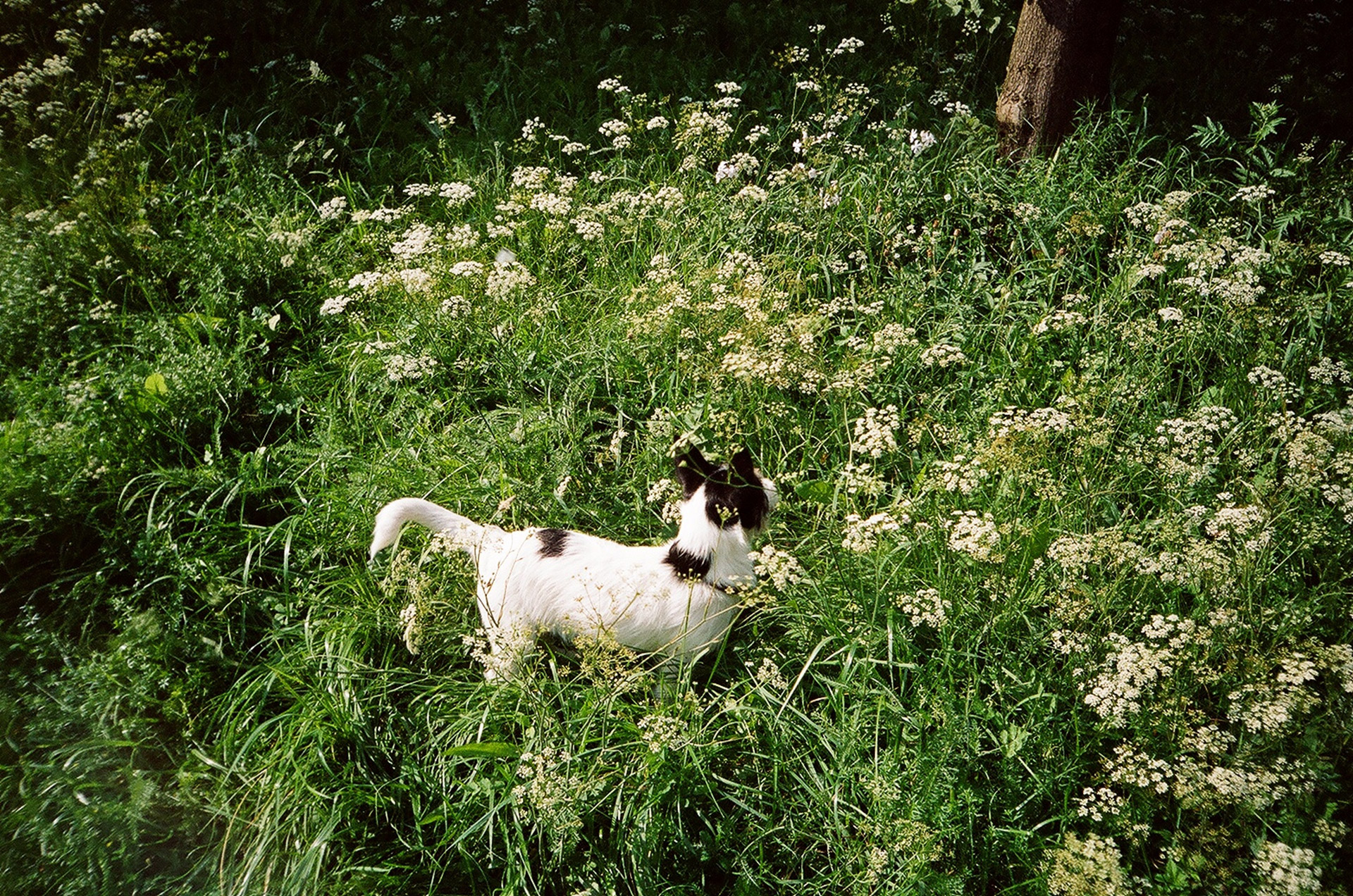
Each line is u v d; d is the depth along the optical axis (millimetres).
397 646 1781
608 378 2109
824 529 1875
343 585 1826
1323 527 1771
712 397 2047
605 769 1612
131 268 2291
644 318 2129
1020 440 1822
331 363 2191
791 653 1748
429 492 1922
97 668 1691
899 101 2846
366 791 1603
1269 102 3047
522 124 2791
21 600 1827
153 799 1600
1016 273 2340
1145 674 1513
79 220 2309
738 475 1702
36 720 1647
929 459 1957
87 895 1494
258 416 2109
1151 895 1481
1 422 1999
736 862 1557
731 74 2957
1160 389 2104
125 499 1922
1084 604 1669
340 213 2504
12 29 2896
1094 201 2416
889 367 2121
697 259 2320
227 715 1674
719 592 1685
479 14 3207
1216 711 1646
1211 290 2109
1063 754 1591
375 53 3018
